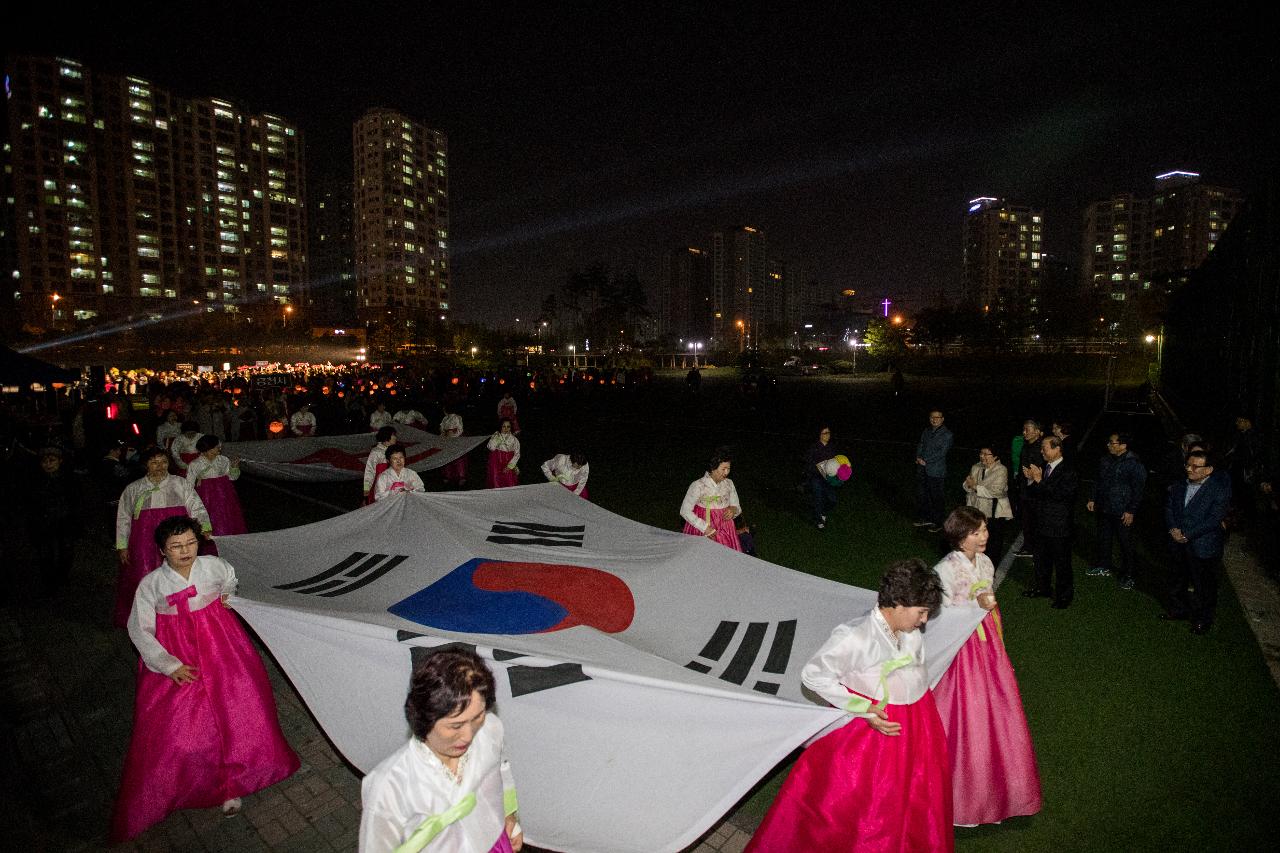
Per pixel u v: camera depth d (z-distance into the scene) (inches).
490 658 164.7
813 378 2429.9
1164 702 224.8
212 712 170.6
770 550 394.3
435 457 546.6
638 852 137.0
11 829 171.0
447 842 93.4
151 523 271.4
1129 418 1085.1
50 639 278.2
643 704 151.3
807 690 140.2
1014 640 269.9
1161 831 167.0
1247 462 430.9
